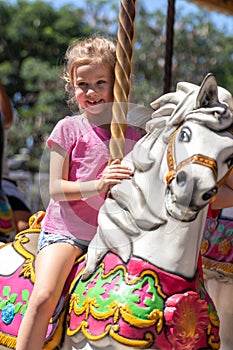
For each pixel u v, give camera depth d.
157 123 3.03
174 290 2.87
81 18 21.05
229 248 3.98
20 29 20.53
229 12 6.59
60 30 20.62
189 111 2.91
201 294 3.00
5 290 3.39
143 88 19.19
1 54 20.62
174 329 2.81
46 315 3.01
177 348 2.84
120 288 2.87
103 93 3.25
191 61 20.69
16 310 3.29
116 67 3.16
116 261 2.94
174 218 2.88
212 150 2.83
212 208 3.31
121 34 3.18
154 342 2.81
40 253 3.15
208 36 20.72
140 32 20.64
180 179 2.84
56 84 19.47
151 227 2.92
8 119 5.68
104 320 2.85
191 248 2.92
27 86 19.69
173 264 2.89
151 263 2.88
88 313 2.90
